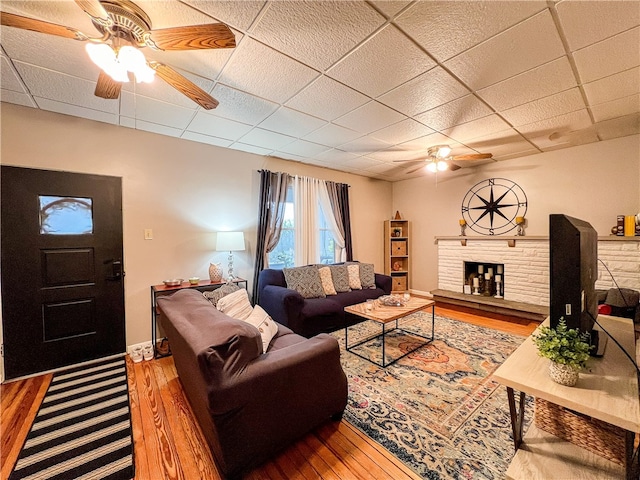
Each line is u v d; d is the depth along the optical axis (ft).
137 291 9.80
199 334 4.72
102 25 4.46
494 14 4.71
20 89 7.04
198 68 6.24
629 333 5.50
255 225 12.78
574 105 8.11
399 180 19.17
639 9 4.55
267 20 4.86
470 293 15.19
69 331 8.59
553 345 3.76
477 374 7.75
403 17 4.79
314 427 5.55
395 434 5.51
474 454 4.96
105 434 5.56
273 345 6.79
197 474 4.65
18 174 7.88
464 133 10.34
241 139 10.87
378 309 9.52
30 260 8.04
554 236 4.32
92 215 8.97
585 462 3.91
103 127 9.16
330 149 12.24
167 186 10.43
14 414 6.19
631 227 10.31
